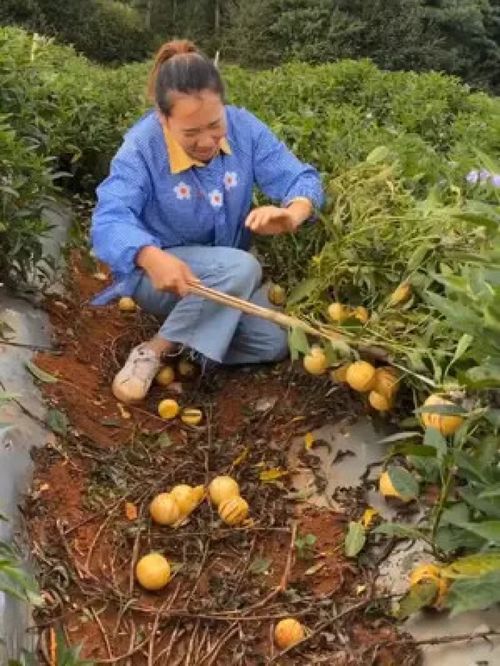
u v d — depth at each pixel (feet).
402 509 4.72
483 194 5.98
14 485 4.59
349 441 5.30
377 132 8.36
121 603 4.30
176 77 5.24
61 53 14.52
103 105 9.51
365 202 5.66
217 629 4.25
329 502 4.98
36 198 6.67
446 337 4.86
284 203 5.91
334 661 4.05
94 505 4.86
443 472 4.17
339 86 12.31
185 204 5.72
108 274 7.93
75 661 3.61
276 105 10.16
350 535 4.55
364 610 4.22
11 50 8.84
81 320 6.68
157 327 6.72
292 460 5.31
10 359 5.50
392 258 5.43
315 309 5.61
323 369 5.40
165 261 5.27
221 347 5.67
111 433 5.51
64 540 4.52
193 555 4.67
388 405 5.15
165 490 5.08
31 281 6.72
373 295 5.53
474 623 3.95
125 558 4.60
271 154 5.95
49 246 7.52
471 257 4.44
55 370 5.80
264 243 6.52
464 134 9.70
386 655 3.98
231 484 4.90
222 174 5.77
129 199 5.54
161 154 5.60
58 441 5.16
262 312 5.18
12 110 7.90
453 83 12.95
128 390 5.72
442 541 4.09
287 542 4.76
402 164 6.64
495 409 4.23
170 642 4.17
